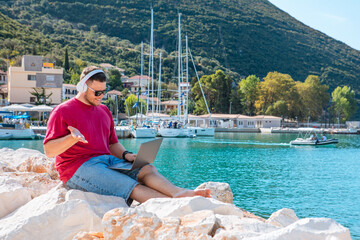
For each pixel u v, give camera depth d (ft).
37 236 10.45
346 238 8.83
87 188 13.24
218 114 338.34
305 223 9.01
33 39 452.76
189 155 103.55
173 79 510.58
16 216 12.22
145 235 9.05
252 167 79.97
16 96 225.76
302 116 401.70
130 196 12.97
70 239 10.73
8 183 14.73
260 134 264.72
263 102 376.27
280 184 58.95
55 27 650.43
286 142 170.91
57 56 416.87
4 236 10.12
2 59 349.61
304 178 66.13
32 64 227.61
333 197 48.75
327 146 153.17
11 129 140.77
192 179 61.93
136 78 444.14
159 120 220.02
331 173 73.72
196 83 365.81
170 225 9.23
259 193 51.01
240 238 8.74
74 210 10.96
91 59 529.86
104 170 13.23
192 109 364.58
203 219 9.46
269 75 390.83
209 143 154.71
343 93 485.56
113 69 444.96
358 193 51.65
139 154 12.74
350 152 126.11
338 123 455.63
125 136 174.19
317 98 409.28
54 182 16.40
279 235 8.63
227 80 373.40
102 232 10.32
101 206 11.84
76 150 13.60
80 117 13.34
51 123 12.94
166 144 146.00
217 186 17.95
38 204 12.25
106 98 363.15
